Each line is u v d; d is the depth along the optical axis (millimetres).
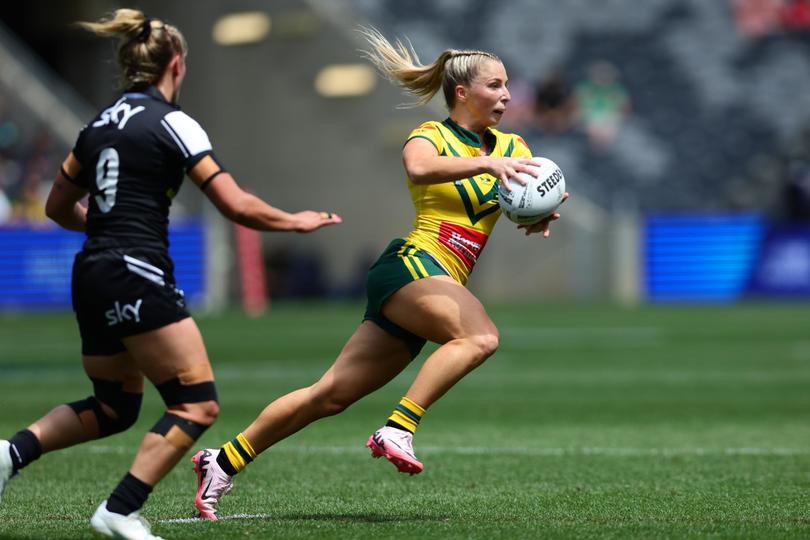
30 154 98562
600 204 97938
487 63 18922
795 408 36594
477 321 18016
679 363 50375
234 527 17688
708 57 108312
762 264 88562
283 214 15617
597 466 25453
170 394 15547
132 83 16031
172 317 15438
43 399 38281
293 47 96750
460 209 18719
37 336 64250
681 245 89312
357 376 18562
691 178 101375
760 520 18547
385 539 16609
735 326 67938
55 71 110750
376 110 93312
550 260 91438
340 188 95000
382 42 19812
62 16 108938
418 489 22438
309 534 16984
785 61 108312
